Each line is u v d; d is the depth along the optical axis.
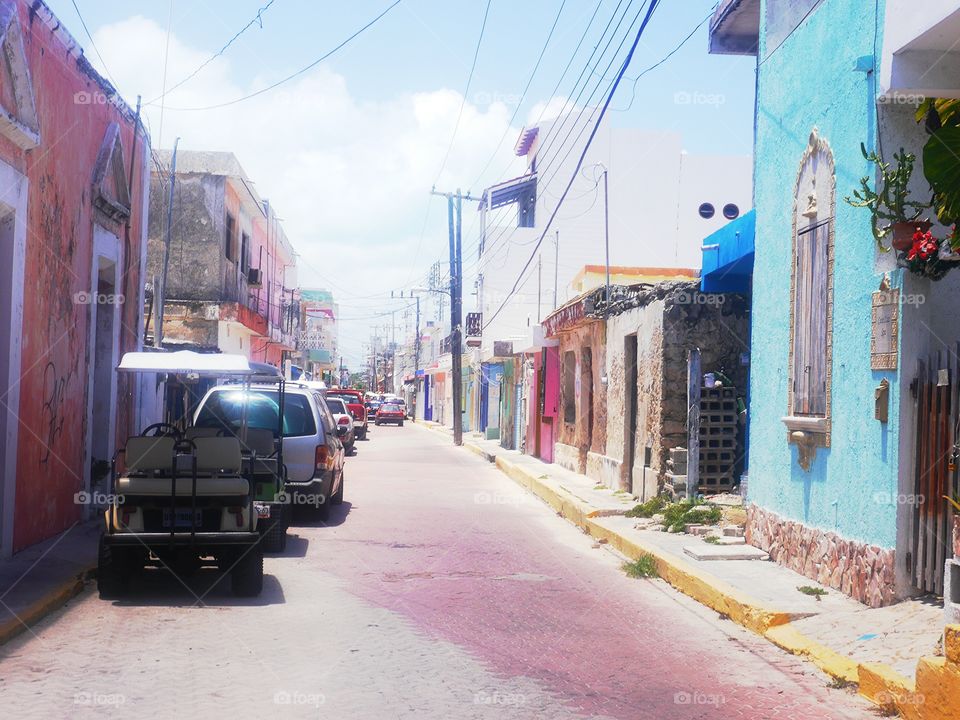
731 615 8.28
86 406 12.38
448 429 52.25
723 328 15.05
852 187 8.41
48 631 7.04
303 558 10.80
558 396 25.62
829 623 7.46
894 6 7.60
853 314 8.32
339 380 93.56
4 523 9.34
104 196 12.68
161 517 8.38
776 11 10.55
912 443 7.46
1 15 8.71
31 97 9.50
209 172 28.16
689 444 14.24
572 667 6.59
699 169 37.97
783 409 10.02
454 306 37.72
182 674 6.00
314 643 6.91
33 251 10.07
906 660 6.20
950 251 7.33
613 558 11.79
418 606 8.43
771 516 10.31
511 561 11.20
